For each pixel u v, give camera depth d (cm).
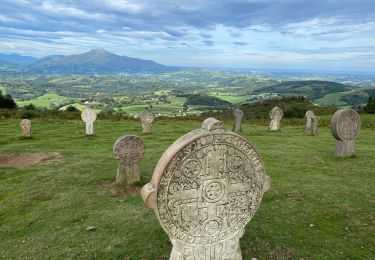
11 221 1077
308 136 2767
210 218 721
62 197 1259
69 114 4244
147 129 2898
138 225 977
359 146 2214
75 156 1900
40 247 868
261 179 760
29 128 2577
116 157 1352
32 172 1614
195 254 722
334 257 811
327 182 1375
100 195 1275
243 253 820
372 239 901
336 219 1027
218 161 702
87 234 935
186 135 685
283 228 956
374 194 1226
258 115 6381
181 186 675
